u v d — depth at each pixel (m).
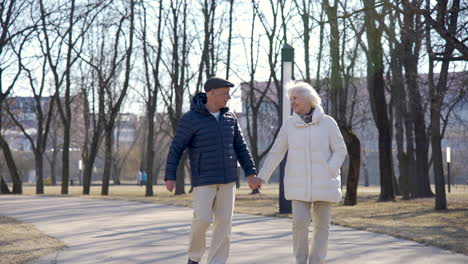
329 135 5.96
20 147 72.12
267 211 15.45
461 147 55.69
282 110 14.10
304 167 5.92
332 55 18.64
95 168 79.06
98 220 12.50
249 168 6.29
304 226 5.95
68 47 31.47
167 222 11.95
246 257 7.17
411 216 14.23
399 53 17.31
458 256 7.28
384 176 22.78
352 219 12.95
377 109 22.27
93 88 35.38
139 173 63.78
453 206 18.59
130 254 7.42
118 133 65.75
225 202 6.12
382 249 7.92
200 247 6.14
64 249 7.89
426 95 20.66
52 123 58.75
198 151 6.00
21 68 30.84
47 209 16.16
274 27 30.92
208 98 6.16
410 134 28.09
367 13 16.09
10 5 25.19
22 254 7.40
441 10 13.04
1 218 12.91
